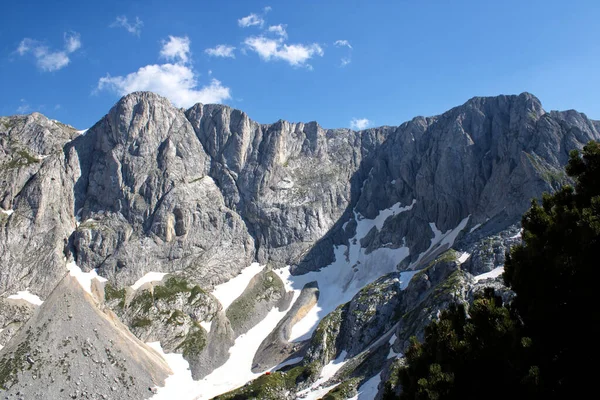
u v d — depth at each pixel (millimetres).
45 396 113250
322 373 116250
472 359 26281
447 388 25500
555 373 23625
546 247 27797
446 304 102000
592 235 25359
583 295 24875
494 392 25031
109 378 123125
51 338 129375
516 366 24719
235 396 109875
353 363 109312
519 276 28344
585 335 24375
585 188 29828
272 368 134000
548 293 26391
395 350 101375
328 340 126750
